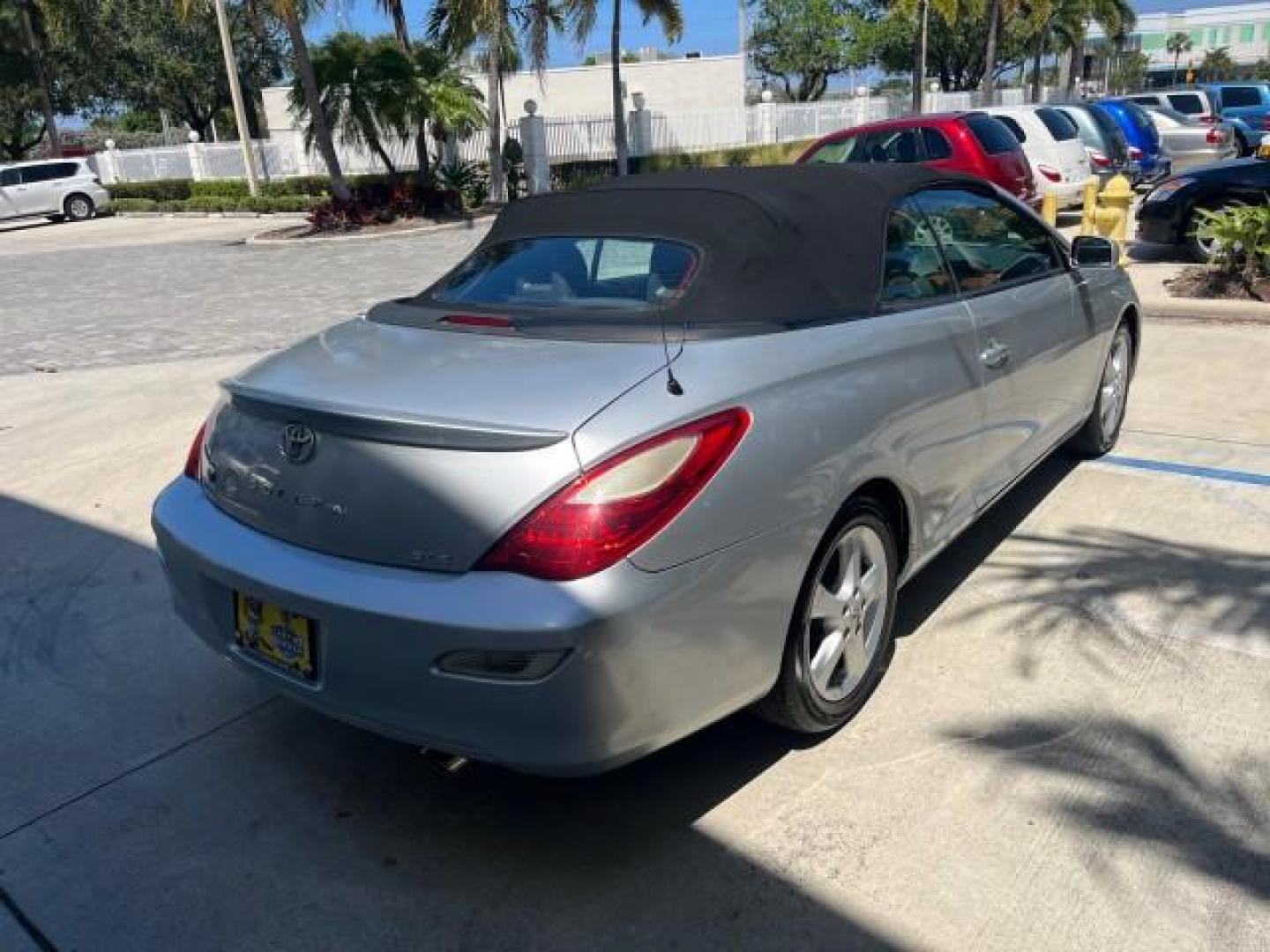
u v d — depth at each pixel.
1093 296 4.84
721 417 2.58
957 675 3.48
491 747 2.41
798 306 3.12
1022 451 4.27
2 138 46.34
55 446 6.47
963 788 2.92
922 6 32.97
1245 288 8.62
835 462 2.86
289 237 20.08
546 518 2.33
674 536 2.41
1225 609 3.81
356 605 2.45
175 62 41.34
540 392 2.56
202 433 3.22
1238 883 2.53
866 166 3.83
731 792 2.96
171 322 11.27
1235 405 6.19
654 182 3.67
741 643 2.62
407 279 13.84
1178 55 85.19
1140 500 4.86
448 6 22.25
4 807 3.03
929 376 3.36
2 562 4.72
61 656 3.88
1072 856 2.64
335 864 2.76
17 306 13.19
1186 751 3.03
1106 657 3.55
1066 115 15.66
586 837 2.82
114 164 32.59
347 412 2.54
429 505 2.43
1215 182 10.59
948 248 3.85
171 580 3.10
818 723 3.08
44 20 37.59
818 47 50.28
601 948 2.44
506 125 29.86
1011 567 4.26
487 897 2.62
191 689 3.65
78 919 2.60
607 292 3.19
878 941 2.41
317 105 20.47
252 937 2.52
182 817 2.97
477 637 2.31
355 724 2.62
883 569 3.25
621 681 2.35
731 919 2.51
